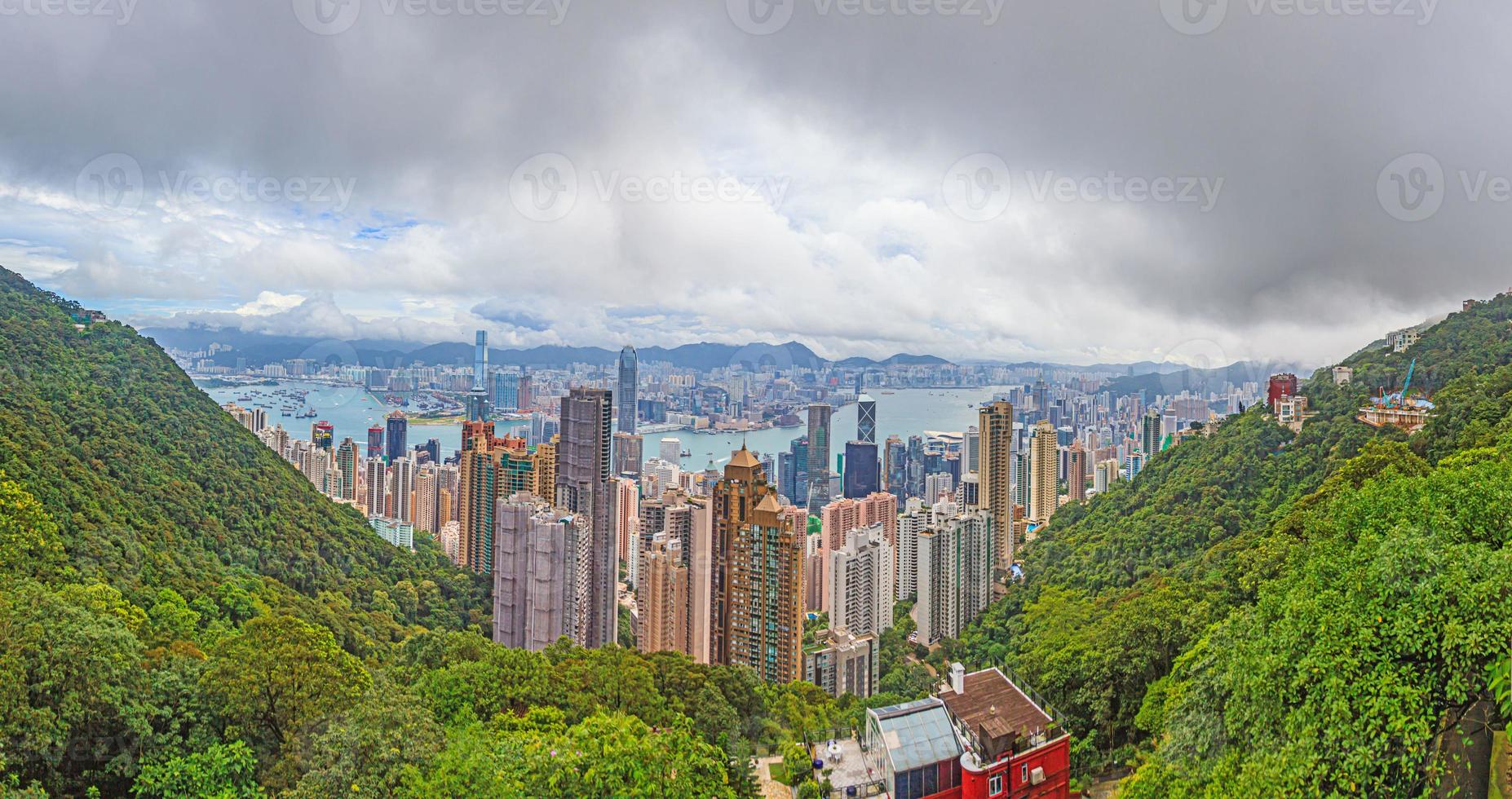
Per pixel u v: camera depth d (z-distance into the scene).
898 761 43.72
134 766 34.47
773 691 73.56
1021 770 44.41
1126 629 56.66
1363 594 27.67
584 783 33.84
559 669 59.62
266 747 38.19
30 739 31.88
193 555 75.94
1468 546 27.39
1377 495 35.25
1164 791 35.41
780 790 49.94
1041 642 72.75
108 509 72.25
